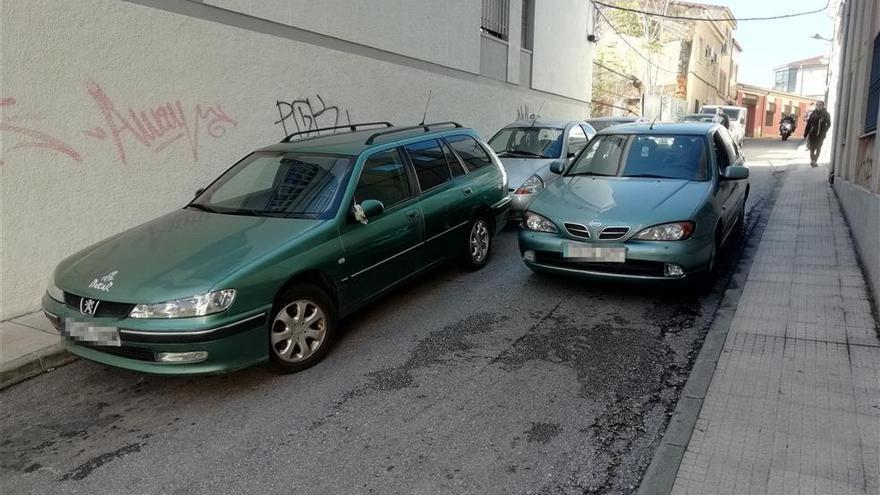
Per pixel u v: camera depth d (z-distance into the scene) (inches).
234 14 286.7
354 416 147.5
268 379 168.6
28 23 207.9
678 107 1239.5
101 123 233.9
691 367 169.3
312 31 332.5
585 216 216.5
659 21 1092.5
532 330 198.5
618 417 144.3
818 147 626.2
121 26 237.8
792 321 193.2
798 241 298.7
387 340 193.8
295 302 170.2
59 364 183.6
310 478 123.8
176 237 178.4
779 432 130.7
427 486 119.9
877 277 203.9
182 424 147.1
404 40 414.0
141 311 148.1
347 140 226.7
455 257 251.6
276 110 314.8
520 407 149.7
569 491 117.8
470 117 516.1
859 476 114.4
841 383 151.1
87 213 231.9
